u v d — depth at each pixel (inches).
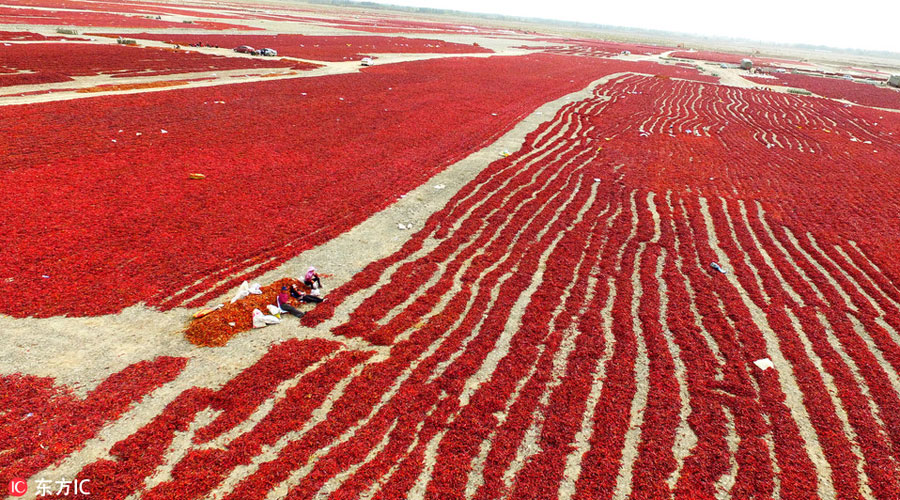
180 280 576.1
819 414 427.5
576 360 486.0
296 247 676.1
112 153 976.3
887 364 498.0
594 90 2268.7
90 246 627.5
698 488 355.9
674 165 1167.0
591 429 405.4
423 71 2468.0
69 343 458.6
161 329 492.4
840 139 1552.7
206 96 1530.5
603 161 1172.5
